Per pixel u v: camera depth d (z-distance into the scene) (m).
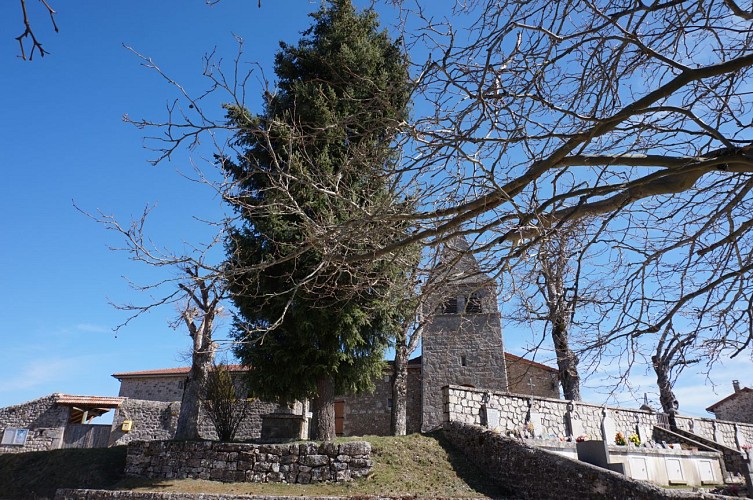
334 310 14.76
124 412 27.61
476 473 14.17
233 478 14.78
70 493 13.95
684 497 10.10
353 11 14.60
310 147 7.94
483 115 4.64
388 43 13.01
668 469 16.58
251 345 15.59
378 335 16.92
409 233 5.92
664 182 4.85
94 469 17.47
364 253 5.47
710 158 4.66
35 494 16.69
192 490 13.88
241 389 20.16
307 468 14.29
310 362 15.95
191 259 5.46
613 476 11.09
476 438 14.90
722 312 5.26
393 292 6.63
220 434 17.38
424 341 25.84
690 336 5.47
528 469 12.94
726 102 5.20
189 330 19.23
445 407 16.66
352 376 16.78
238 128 5.21
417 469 14.22
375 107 5.60
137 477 15.98
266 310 15.30
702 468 17.94
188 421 18.08
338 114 10.42
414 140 5.26
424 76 5.09
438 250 5.77
